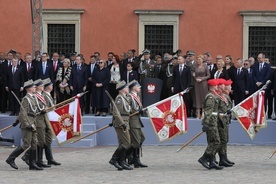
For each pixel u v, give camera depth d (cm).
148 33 5934
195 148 4250
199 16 5894
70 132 3553
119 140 3362
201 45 5894
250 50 5912
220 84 3409
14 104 4503
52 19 5941
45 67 4566
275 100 4431
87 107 4678
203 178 3100
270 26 5894
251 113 3612
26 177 3131
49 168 3438
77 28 5931
